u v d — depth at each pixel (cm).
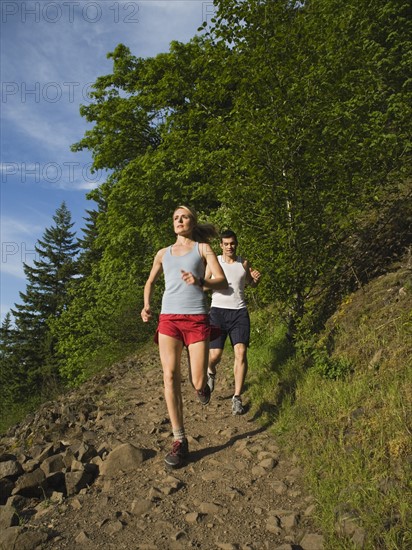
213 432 442
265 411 466
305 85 557
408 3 852
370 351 454
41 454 402
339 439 346
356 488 284
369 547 236
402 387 369
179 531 275
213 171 615
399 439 309
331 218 593
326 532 259
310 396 434
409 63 737
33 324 5009
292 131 555
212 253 366
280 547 250
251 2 577
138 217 1680
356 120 586
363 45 662
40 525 295
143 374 838
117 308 1789
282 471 345
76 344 2208
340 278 659
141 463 379
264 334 731
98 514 304
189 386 661
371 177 595
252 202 589
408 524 243
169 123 1445
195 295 366
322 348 524
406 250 622
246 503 305
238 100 578
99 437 454
